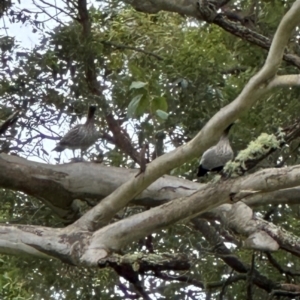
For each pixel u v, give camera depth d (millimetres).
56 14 12633
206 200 8195
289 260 14359
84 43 12477
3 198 13242
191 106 12445
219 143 10117
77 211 11258
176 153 8109
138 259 8102
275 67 7711
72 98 12492
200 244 13273
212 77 12508
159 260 8156
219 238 12406
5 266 13039
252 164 8250
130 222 8219
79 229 8484
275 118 13211
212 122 7941
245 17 12977
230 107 7910
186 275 12625
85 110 12375
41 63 12383
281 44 7633
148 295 12531
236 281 13062
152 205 10438
